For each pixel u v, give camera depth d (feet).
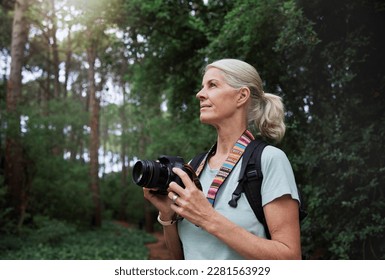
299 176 17.72
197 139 31.14
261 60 18.63
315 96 16.53
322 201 15.16
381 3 14.14
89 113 56.39
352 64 14.97
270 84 18.75
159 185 4.60
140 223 95.45
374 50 14.90
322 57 15.48
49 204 53.67
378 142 13.88
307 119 17.02
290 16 14.96
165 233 5.30
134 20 29.04
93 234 60.29
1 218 40.09
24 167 46.19
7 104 44.29
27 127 44.75
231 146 5.13
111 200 103.55
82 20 28.50
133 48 31.73
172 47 30.83
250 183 4.59
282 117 5.43
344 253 14.42
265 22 16.58
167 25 29.37
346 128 15.06
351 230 14.17
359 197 13.79
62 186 52.65
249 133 5.04
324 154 15.14
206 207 4.26
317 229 15.83
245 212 4.55
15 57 45.03
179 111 33.63
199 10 28.73
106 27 30.63
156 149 55.06
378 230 13.20
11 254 35.17
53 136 49.08
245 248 4.17
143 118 52.11
